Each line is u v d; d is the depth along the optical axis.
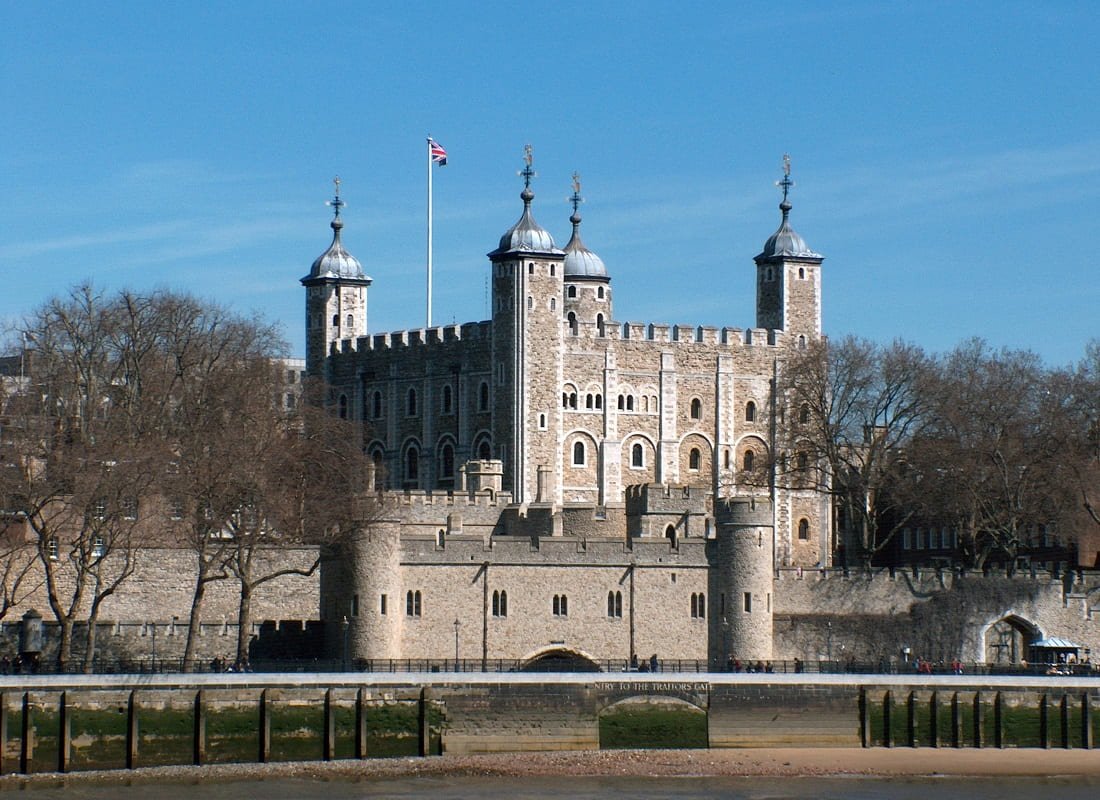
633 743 144.25
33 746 132.62
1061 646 167.50
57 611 145.12
